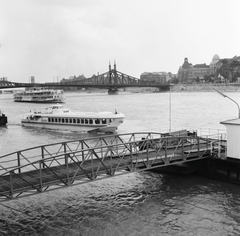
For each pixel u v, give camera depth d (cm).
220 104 12750
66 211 2331
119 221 2144
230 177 2814
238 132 2766
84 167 2527
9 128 7469
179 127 6519
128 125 7100
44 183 2103
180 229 2020
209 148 3109
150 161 2723
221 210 2264
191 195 2558
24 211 2353
